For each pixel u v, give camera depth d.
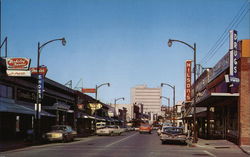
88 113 66.75
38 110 30.38
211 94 28.27
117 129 52.50
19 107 30.78
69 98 53.97
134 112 158.38
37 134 30.34
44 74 36.00
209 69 43.75
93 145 27.12
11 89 32.62
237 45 28.88
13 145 24.86
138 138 41.25
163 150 23.12
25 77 35.12
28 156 17.91
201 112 45.91
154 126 116.44
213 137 41.47
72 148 23.78
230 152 22.53
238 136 28.02
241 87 27.62
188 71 54.03
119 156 18.34
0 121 30.48
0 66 30.00
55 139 30.12
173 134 30.27
